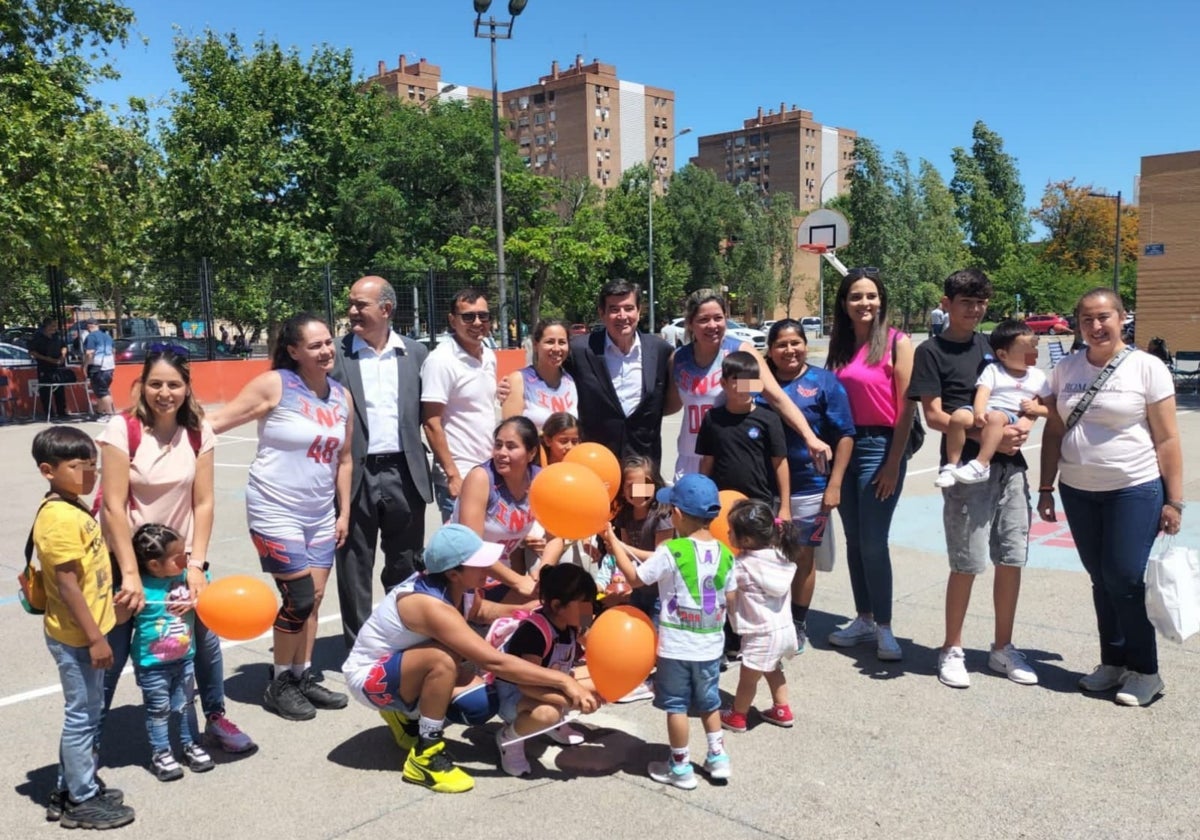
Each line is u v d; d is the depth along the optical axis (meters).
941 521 8.42
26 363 18.98
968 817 3.44
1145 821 3.38
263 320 21.05
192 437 3.93
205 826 3.46
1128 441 4.32
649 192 41.06
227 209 29.67
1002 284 52.66
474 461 5.06
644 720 4.45
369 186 33.16
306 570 4.42
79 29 21.62
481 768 3.96
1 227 16.95
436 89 114.00
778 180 133.62
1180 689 4.59
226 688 4.89
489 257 31.06
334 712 4.55
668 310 59.16
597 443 5.18
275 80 33.28
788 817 3.47
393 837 3.37
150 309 20.16
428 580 3.77
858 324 5.10
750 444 4.80
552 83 111.56
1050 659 5.05
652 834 3.37
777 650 4.11
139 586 3.63
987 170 64.75
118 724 4.43
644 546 4.77
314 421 4.36
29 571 3.46
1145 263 23.05
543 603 4.07
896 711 4.43
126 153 23.94
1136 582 4.33
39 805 3.63
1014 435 4.48
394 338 4.97
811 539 5.05
